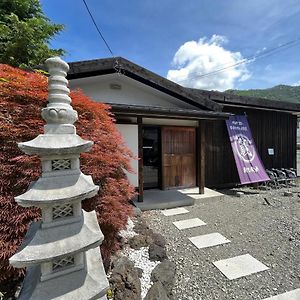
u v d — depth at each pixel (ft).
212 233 12.44
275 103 26.76
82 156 7.81
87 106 8.71
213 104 19.21
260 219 14.80
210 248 10.68
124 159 9.37
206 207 17.53
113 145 9.16
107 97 18.07
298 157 60.70
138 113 15.56
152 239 10.71
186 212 16.21
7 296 6.34
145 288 7.25
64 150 4.04
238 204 18.47
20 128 7.08
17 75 8.27
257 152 25.89
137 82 18.02
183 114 16.62
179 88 18.34
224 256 9.91
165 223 14.02
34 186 3.95
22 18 24.50
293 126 30.66
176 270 8.76
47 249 3.76
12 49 20.10
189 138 22.50
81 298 3.87
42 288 3.82
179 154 22.06
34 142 3.93
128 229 11.70
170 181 21.70
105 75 16.65
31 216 6.51
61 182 4.11
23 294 3.98
